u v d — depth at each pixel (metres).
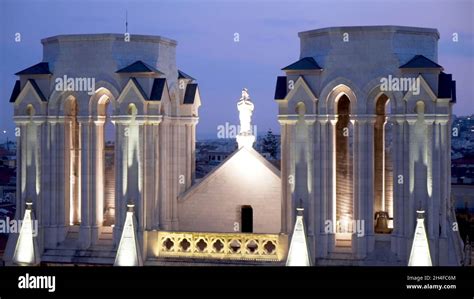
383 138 56.38
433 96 51.78
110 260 57.22
